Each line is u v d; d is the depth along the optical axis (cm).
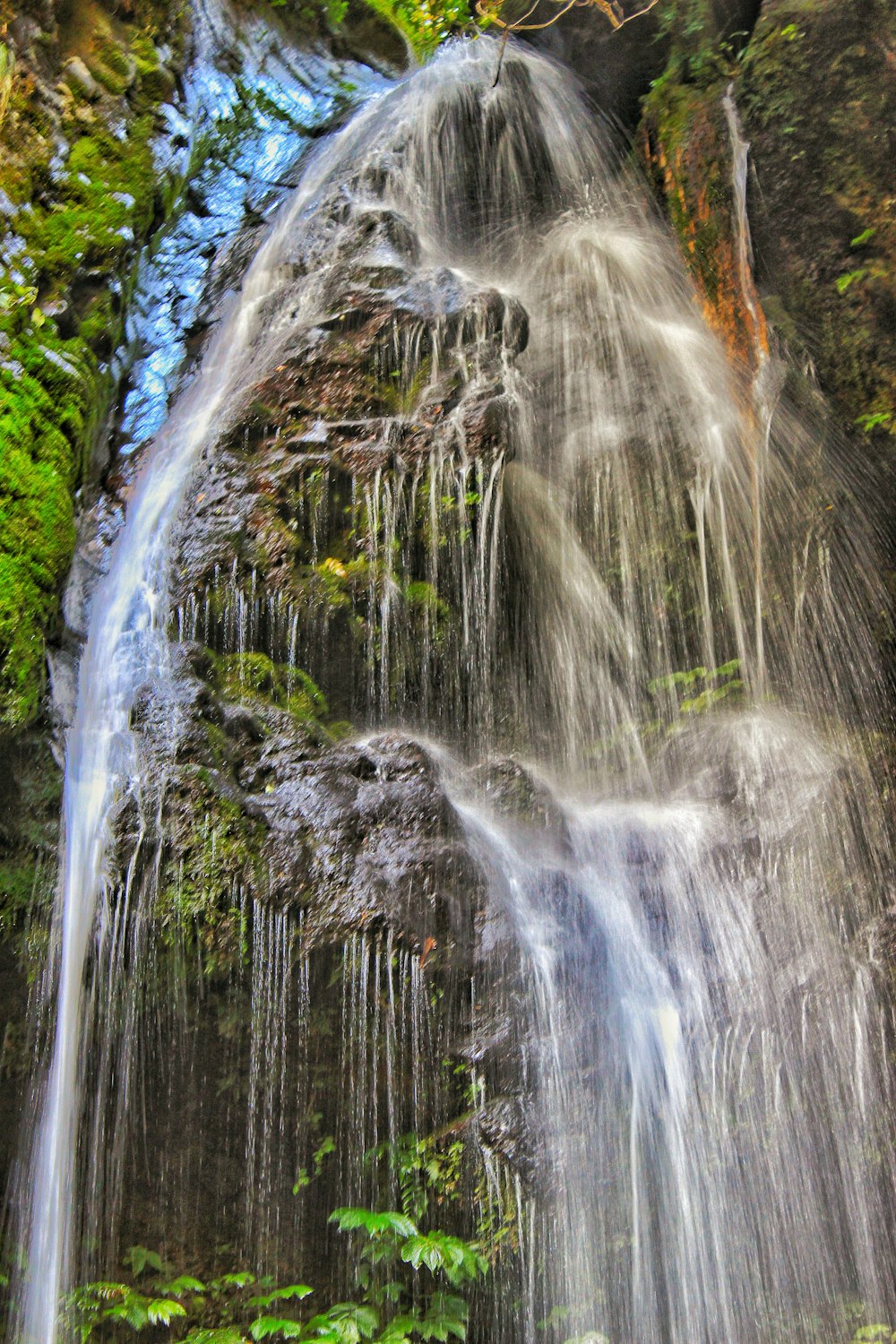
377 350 555
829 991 468
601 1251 409
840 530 564
